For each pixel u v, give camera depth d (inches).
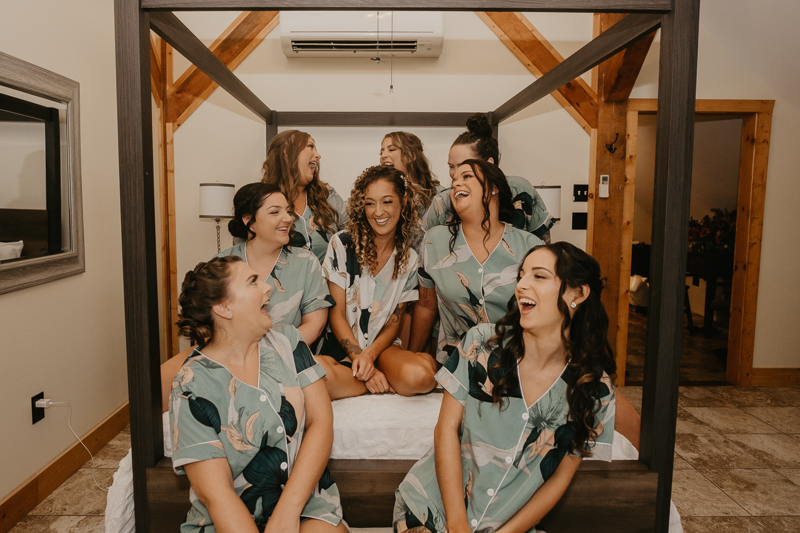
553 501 51.1
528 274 49.6
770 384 152.7
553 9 57.4
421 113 144.3
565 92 149.3
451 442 51.5
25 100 85.5
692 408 134.2
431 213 91.0
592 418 50.3
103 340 112.3
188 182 147.6
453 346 80.9
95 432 107.3
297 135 103.1
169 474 57.6
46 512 85.3
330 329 81.0
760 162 146.6
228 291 49.7
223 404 49.9
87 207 106.0
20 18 84.6
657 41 145.9
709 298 210.1
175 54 145.9
